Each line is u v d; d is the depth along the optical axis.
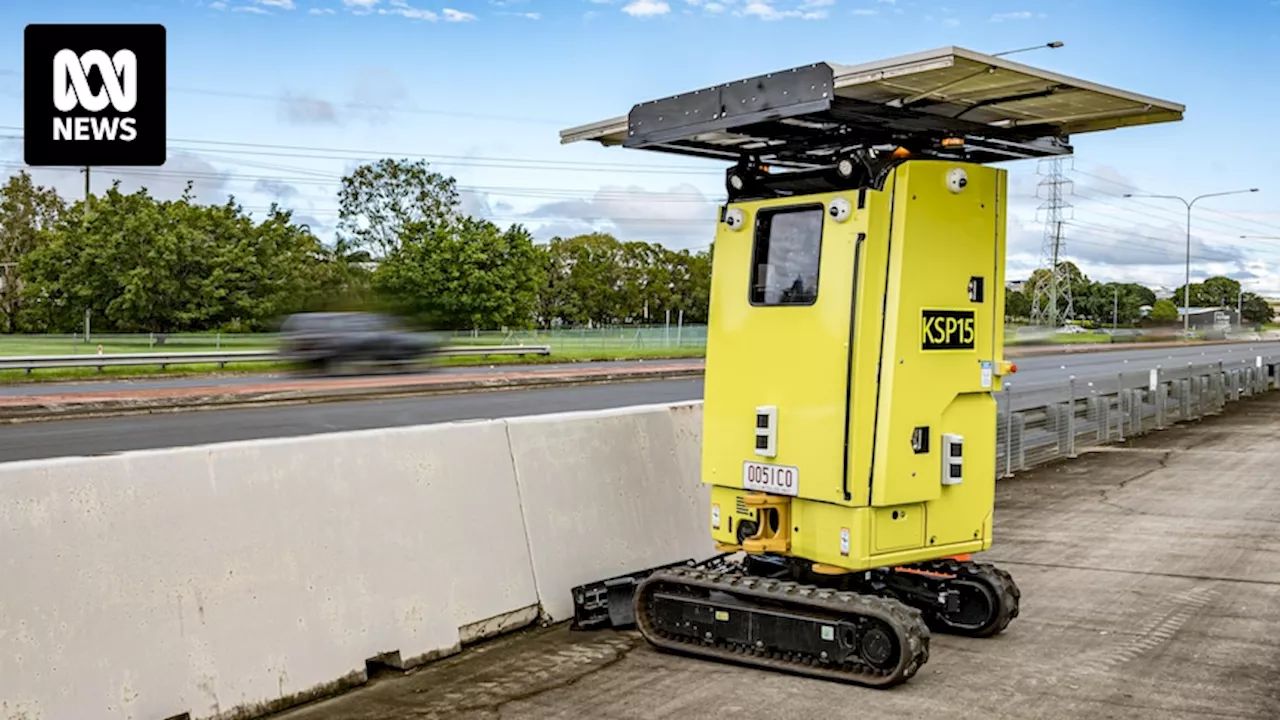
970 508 6.69
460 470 6.80
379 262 62.28
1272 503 12.04
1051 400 15.73
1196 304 171.62
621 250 80.25
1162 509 11.70
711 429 6.96
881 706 5.61
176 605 5.25
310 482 5.98
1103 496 12.55
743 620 6.30
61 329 49.53
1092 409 17.22
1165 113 6.65
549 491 7.34
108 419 20.50
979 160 7.52
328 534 5.98
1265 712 5.55
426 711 5.55
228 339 41.72
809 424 6.39
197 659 5.27
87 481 5.08
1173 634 7.00
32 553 4.81
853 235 6.22
